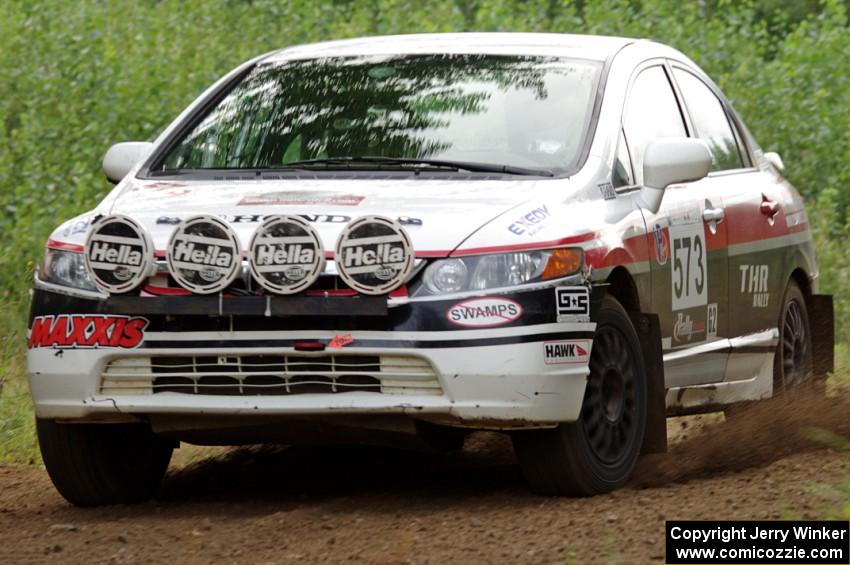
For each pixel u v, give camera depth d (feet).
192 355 44.83
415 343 43.34
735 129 66.18
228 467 60.44
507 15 162.61
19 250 105.19
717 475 53.62
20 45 143.84
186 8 168.86
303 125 53.78
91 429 49.21
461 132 51.88
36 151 125.08
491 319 43.55
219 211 47.11
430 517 44.45
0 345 87.35
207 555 40.86
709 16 198.90
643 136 55.16
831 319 69.97
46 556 41.86
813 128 145.79
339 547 40.68
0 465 63.05
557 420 44.62
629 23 160.15
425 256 43.93
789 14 236.22
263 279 43.91
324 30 170.50
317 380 44.42
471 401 43.55
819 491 43.47
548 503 46.26
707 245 57.26
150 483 52.47
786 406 64.13
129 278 45.29
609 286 48.91
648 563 36.68
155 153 54.29
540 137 51.39
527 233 44.88
